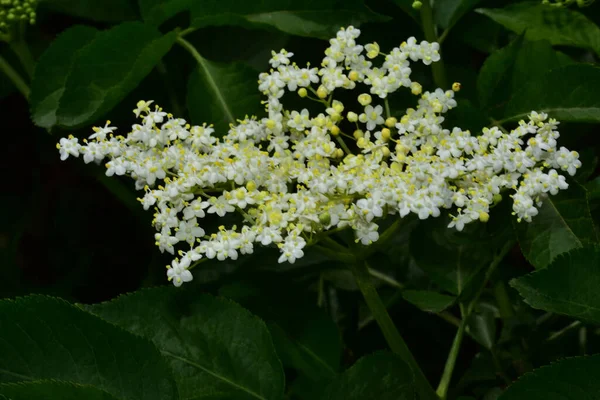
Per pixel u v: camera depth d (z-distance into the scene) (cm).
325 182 48
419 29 56
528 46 53
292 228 48
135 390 48
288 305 54
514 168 48
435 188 47
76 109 53
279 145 49
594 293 48
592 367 47
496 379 53
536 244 50
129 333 48
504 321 53
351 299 58
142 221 60
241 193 48
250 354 50
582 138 55
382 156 48
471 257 53
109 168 48
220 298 50
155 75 58
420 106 49
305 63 57
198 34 57
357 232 48
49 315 48
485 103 54
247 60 57
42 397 47
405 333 58
